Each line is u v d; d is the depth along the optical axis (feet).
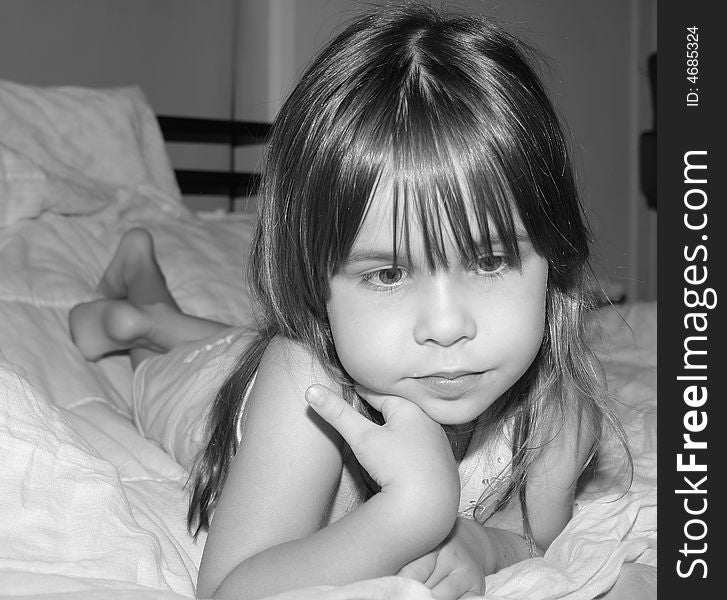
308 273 2.41
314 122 2.40
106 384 4.60
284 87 9.04
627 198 11.65
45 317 4.90
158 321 4.74
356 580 2.15
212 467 2.95
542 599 2.31
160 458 3.63
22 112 7.02
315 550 2.19
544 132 2.47
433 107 2.28
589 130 11.24
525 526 3.02
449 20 2.68
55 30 8.52
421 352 2.26
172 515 3.04
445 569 2.33
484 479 3.03
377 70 2.39
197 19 9.35
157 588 2.19
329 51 2.57
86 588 1.97
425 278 2.24
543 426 2.92
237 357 3.66
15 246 5.57
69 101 7.36
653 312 5.97
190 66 9.33
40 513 2.38
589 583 2.40
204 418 3.62
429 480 2.19
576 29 11.06
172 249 6.15
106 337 4.69
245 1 9.39
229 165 9.59
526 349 2.35
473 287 2.28
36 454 2.54
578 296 2.84
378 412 2.70
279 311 2.62
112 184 7.13
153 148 7.75
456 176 2.22
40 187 6.09
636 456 3.58
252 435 2.57
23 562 2.15
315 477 2.53
